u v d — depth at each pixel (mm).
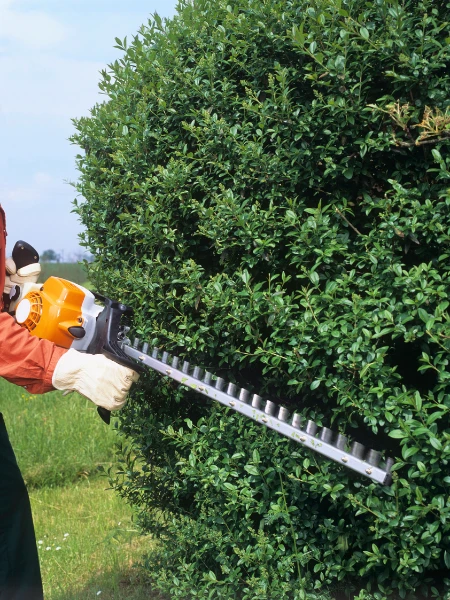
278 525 2686
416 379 2662
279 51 2598
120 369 2271
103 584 3482
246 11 2664
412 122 2391
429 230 2334
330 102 2350
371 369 2297
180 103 2742
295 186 2633
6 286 2578
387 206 2363
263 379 2760
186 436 2764
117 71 3125
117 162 2881
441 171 2238
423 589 2484
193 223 2803
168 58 2859
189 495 3119
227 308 2607
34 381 2287
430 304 2248
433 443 2125
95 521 4383
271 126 2613
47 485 5145
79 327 2359
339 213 2482
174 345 2816
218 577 2955
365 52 2307
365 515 2578
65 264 18953
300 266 2576
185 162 2740
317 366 2500
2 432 2453
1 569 2430
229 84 2650
